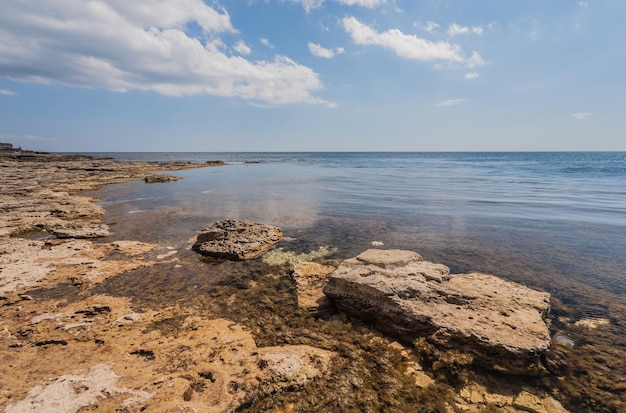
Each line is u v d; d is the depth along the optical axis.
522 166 72.06
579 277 10.27
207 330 7.03
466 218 18.50
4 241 12.73
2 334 6.63
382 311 7.36
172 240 13.99
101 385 5.15
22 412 4.49
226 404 4.93
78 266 10.41
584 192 28.88
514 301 7.61
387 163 95.88
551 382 5.76
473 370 6.05
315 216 19.17
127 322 7.29
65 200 21.69
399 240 14.22
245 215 19.33
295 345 6.57
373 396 5.28
